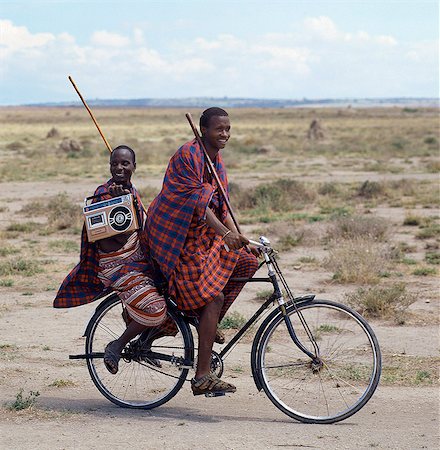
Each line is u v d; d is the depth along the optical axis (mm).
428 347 15102
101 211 10461
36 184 57094
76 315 18109
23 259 25672
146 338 11039
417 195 45844
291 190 44969
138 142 115125
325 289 20719
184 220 10117
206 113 10398
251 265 10812
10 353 14617
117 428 10148
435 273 23078
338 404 11125
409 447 9398
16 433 9922
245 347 15086
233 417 10789
